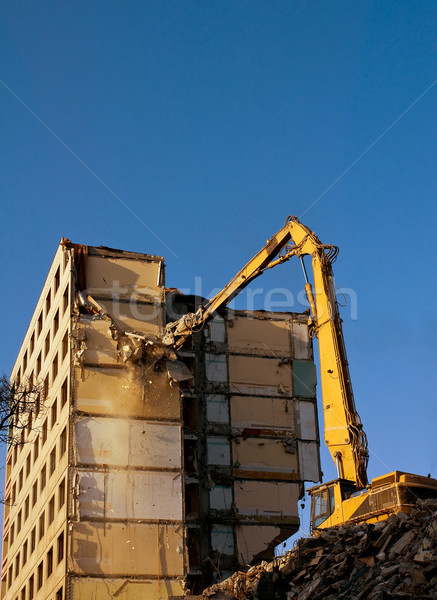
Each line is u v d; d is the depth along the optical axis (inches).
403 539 1154.7
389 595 1042.7
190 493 2615.7
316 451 2787.9
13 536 2768.2
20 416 2497.5
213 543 2559.1
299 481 2726.4
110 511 2073.1
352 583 1141.7
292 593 1219.9
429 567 1049.5
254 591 1310.3
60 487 2139.5
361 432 1424.7
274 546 2605.8
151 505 2106.3
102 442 2123.5
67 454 2098.9
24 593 2459.4
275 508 2662.4
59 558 2073.1
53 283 2484.0
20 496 2699.3
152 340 2185.0
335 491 1397.6
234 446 2709.2
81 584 1989.4
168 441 2174.0
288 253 1689.2
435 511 1170.6
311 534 1417.3
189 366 2773.1
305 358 2903.5
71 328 2203.5
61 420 2208.4
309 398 2859.3
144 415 2177.7
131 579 2022.6
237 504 2632.9
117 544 2047.2
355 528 1253.7
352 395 1460.4
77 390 2149.4
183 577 2060.8
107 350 2203.5
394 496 1275.8
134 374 2201.0
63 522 2069.4
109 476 2101.4
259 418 2773.1
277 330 2913.4
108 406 2156.7
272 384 2832.2
